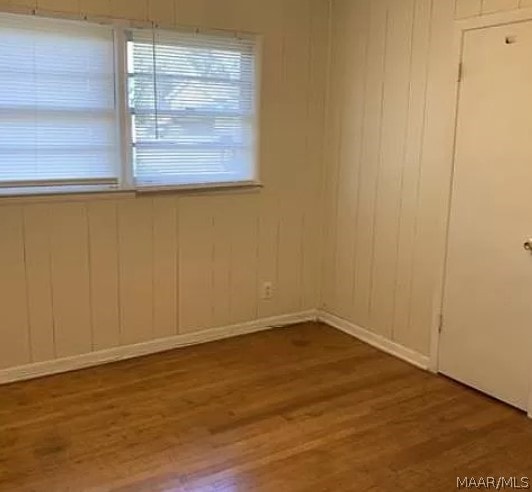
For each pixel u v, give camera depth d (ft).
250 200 13.09
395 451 8.66
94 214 11.30
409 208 11.79
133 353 12.21
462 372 10.96
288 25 12.80
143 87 11.38
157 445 8.73
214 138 12.41
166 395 10.42
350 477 7.99
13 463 8.20
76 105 10.80
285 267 13.93
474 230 10.45
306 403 10.18
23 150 10.46
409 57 11.45
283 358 12.19
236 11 12.09
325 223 14.15
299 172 13.65
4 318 10.76
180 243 12.37
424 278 11.60
